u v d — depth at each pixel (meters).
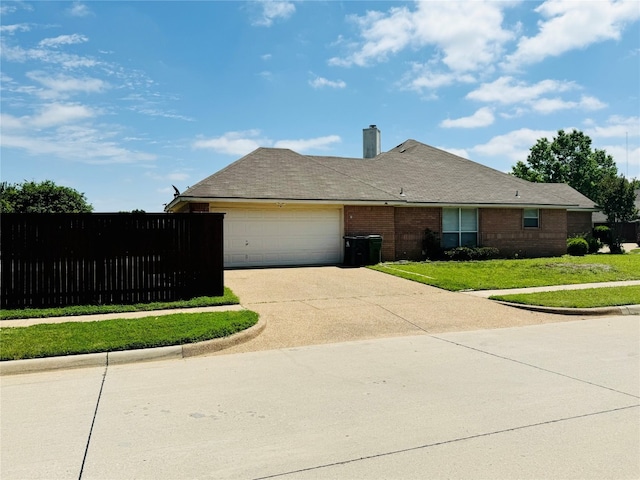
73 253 9.82
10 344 6.77
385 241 19.34
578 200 30.64
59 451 3.87
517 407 4.82
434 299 11.30
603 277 14.84
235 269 16.66
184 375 6.02
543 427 4.32
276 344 7.66
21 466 3.62
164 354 6.83
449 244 21.09
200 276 10.75
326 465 3.62
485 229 21.78
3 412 4.74
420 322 9.23
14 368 6.13
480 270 16.36
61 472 3.52
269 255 17.80
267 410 4.77
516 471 3.52
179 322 8.11
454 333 8.49
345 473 3.50
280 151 21.69
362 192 19.19
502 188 23.42
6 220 9.48
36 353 6.45
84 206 34.53
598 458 3.72
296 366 6.41
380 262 18.48
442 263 18.67
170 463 3.66
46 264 9.67
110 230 10.09
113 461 3.69
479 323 9.27
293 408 4.82
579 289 12.52
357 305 10.53
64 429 4.31
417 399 5.07
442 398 5.10
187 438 4.11
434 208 20.77
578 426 4.34
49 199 32.41
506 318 9.72
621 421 4.46
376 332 8.49
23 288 9.54
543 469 3.55
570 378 5.81
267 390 5.40
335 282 13.68
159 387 5.53
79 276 9.84
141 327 7.75
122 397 5.18
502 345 7.59
